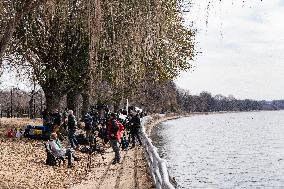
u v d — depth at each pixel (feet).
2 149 66.44
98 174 53.62
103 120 94.79
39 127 82.38
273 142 220.84
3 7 40.34
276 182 96.17
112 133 62.69
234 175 101.81
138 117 88.12
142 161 64.54
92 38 45.65
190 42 99.81
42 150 69.67
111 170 56.49
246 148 182.70
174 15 69.10
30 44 82.74
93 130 80.33
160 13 54.49
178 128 302.66
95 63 53.21
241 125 442.50
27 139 81.10
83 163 62.03
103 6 47.83
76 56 88.84
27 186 43.70
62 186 46.19
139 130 92.99
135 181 47.91
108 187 45.42
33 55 89.30
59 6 49.62
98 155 71.36
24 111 174.19
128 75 70.49
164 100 304.09
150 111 330.34
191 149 157.69
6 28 40.47
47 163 57.82
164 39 62.49
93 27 45.14
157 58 71.41
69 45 85.87
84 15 46.70
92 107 103.96
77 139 81.35
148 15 53.52
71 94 116.37
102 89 103.09
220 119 620.08
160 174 38.24
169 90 295.89
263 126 429.38
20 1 40.70
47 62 89.81
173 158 125.80
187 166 110.11
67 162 62.75
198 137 231.91
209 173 100.68
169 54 80.53
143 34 53.26
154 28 53.98
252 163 129.39
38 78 93.04
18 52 88.12
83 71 91.15
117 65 59.82
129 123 92.73
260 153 162.40
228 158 138.21
